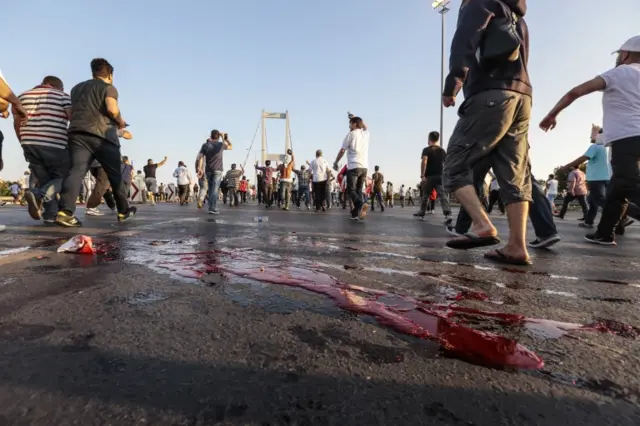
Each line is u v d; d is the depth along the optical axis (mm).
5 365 967
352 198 7215
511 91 2438
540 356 1094
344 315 1382
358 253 2867
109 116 4438
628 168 3627
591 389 923
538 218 3561
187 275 1938
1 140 3852
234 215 7430
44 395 837
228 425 752
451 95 2316
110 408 796
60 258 2357
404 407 826
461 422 779
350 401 843
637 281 2156
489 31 2363
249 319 1322
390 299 1609
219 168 7918
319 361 1025
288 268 2178
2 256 2395
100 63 4367
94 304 1449
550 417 805
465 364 1029
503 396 879
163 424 750
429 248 3266
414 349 1112
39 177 4609
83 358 1013
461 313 1454
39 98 4418
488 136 2484
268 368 982
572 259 2945
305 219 6770
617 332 1312
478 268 2418
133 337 1152
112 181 4793
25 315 1322
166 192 29891
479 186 2889
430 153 7555
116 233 3738
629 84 3445
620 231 5391
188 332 1198
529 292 1828
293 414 792
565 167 6910
